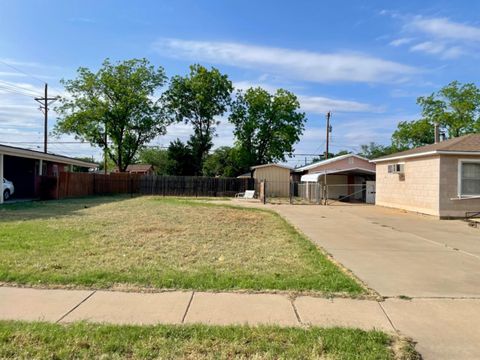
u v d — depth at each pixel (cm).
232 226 1134
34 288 482
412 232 1052
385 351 322
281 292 480
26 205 1789
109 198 2477
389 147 5206
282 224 1195
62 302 433
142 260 647
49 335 338
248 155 4025
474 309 434
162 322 378
